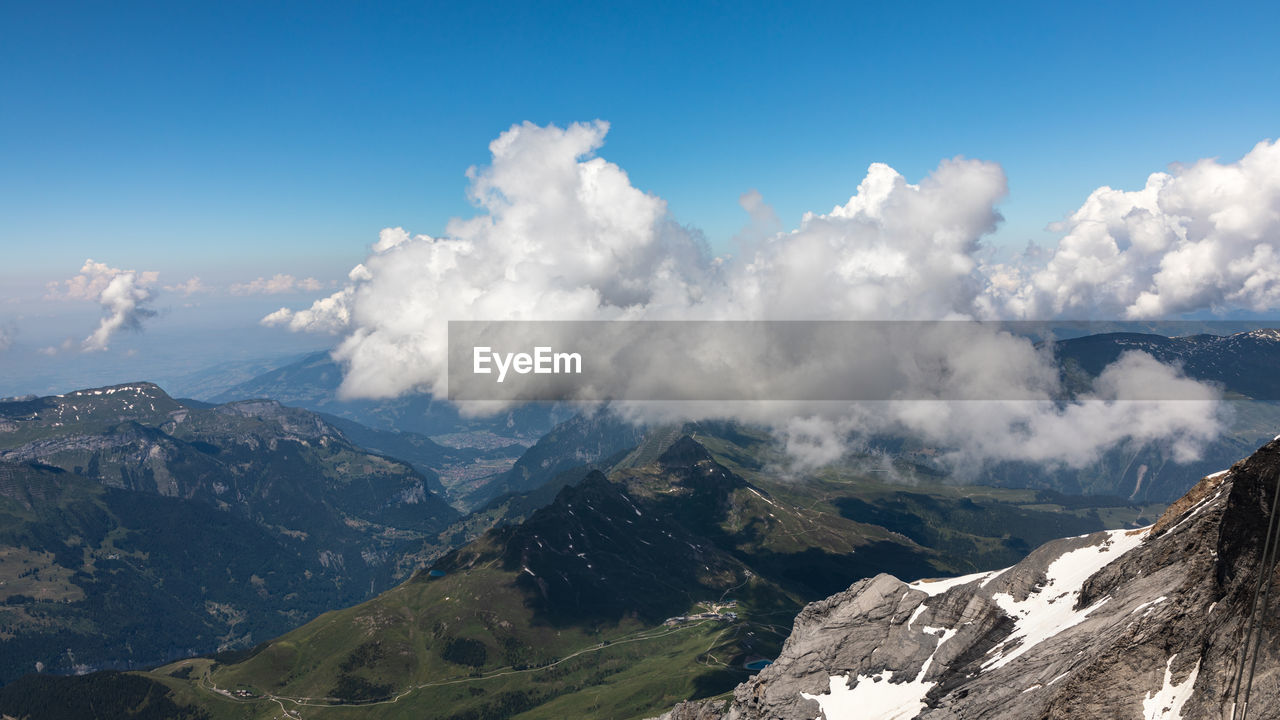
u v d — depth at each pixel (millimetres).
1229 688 83688
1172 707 88688
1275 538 90312
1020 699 109438
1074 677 100188
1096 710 95188
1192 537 114750
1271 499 92875
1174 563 113812
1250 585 90062
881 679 147375
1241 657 85062
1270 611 85688
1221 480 130625
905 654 149750
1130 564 124312
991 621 143875
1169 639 95500
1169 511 138000
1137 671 95375
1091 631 113250
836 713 143750
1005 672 121562
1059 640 118188
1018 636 133500
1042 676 111500
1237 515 95375
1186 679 90062
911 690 139500
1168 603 100750
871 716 137750
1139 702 92562
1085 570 140750
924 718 124750
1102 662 98562
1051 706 99938
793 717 148250
